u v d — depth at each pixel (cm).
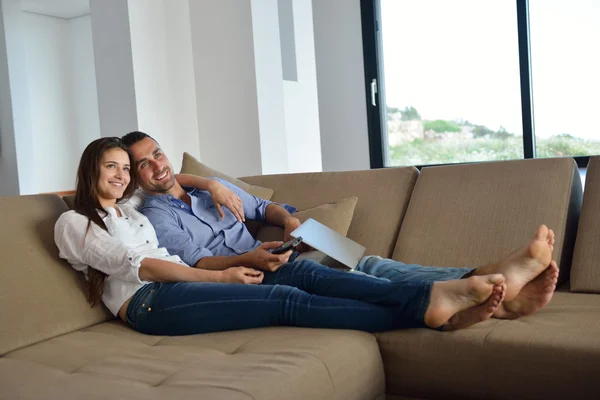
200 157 420
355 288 176
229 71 403
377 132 536
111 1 384
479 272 178
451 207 227
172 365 147
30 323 173
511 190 221
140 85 383
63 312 182
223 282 189
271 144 405
